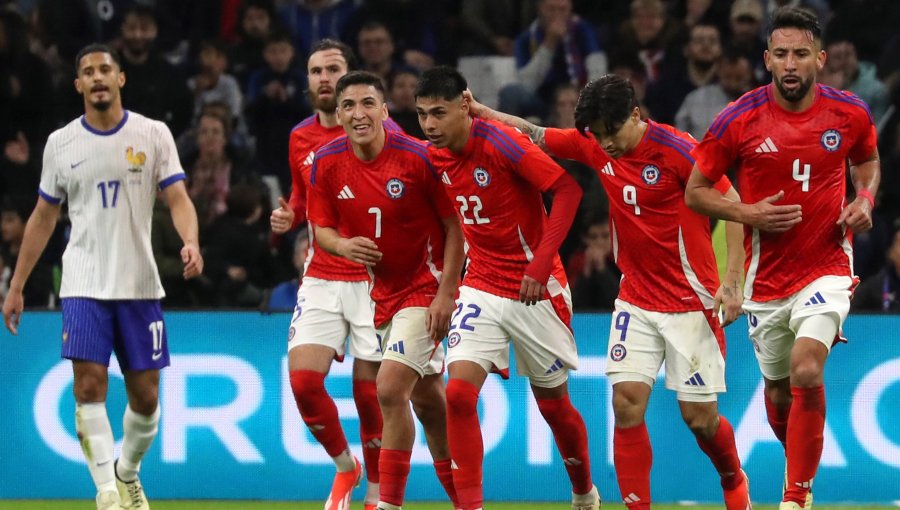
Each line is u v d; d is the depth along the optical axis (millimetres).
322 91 23828
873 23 39000
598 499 23312
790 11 19266
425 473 28297
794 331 20406
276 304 32219
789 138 19656
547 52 38781
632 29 38250
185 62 40719
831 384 27453
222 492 28406
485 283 21188
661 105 37750
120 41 39688
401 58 39844
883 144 37125
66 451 28625
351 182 20969
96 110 22250
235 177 37031
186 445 28516
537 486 28016
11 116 39469
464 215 20906
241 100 39062
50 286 34656
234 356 28516
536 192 20812
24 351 28734
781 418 22531
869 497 27266
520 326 21094
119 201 22297
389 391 20719
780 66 19219
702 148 19844
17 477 28641
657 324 20578
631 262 20734
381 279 21500
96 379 22219
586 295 33188
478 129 20359
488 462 28109
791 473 19859
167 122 38438
